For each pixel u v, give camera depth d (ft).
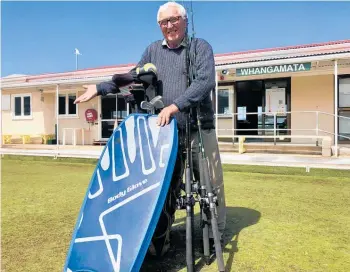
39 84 35.29
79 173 21.95
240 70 25.17
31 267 7.06
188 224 6.22
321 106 29.12
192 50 7.18
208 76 6.90
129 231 5.99
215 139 7.98
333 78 28.60
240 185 16.28
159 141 6.62
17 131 44.19
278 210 11.38
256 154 26.02
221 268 6.10
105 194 6.84
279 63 23.61
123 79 7.73
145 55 8.19
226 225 9.71
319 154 25.85
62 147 36.73
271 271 6.70
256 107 32.09
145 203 6.11
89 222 6.67
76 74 40.75
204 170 6.82
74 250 6.46
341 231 9.09
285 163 21.33
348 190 14.88
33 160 30.89
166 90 7.53
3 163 28.63
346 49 26.27
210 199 6.52
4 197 13.97
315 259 7.25
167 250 7.68
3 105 44.80
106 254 6.01
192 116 7.45
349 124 28.43
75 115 41.06
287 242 8.29
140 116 7.16
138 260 5.65
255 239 8.52
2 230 9.48
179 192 7.47
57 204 12.67
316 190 14.93
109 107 39.22
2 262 7.30
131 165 6.76
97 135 39.78
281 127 31.17
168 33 7.39
